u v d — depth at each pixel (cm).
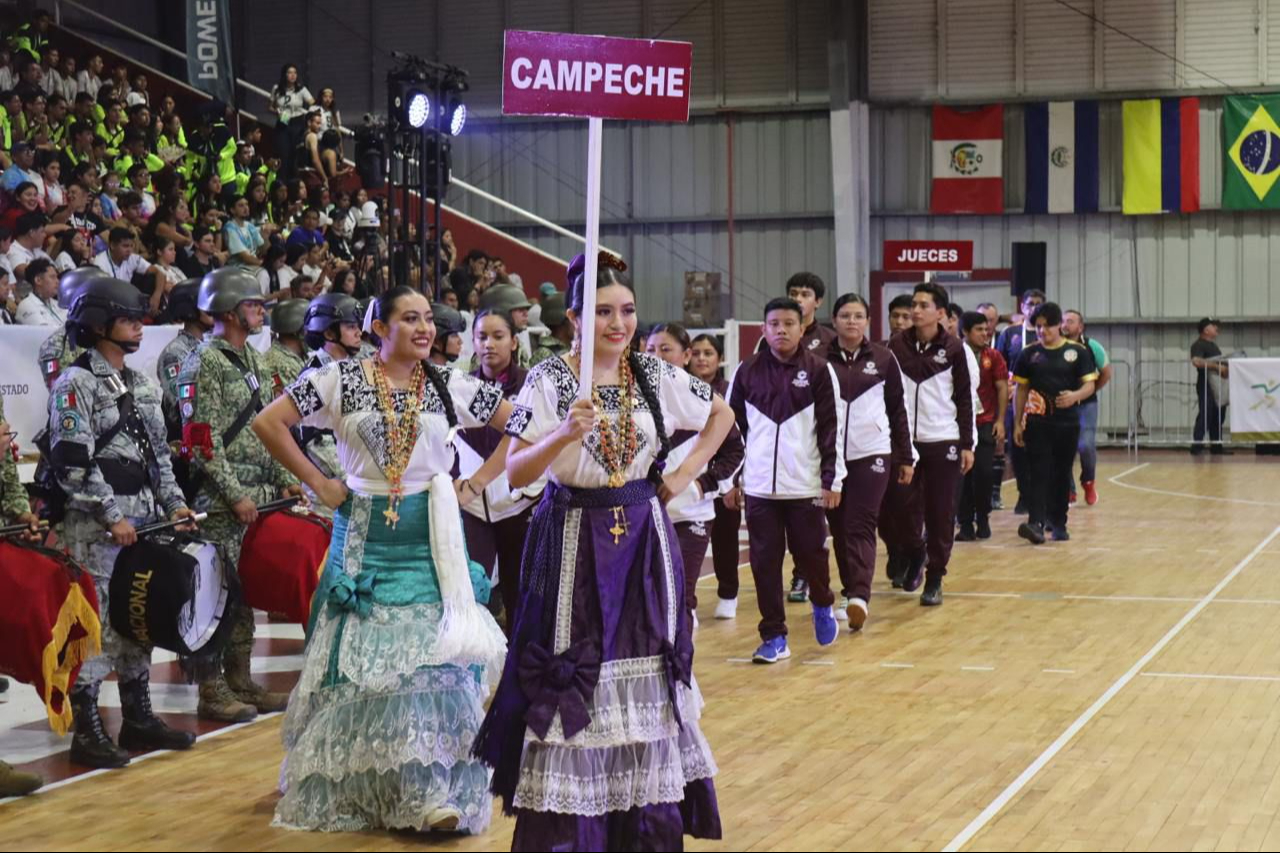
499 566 715
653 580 436
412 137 1297
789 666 773
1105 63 2348
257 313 677
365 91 2530
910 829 488
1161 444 2384
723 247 2481
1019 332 1592
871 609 954
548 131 2506
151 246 1338
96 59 1702
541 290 1479
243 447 665
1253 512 1466
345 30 2525
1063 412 1251
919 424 952
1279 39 2284
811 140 2438
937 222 2428
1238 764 566
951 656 794
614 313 444
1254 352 2345
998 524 1411
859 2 2392
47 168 1329
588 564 432
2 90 1504
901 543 995
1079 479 1802
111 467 591
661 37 2466
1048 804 516
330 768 491
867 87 2411
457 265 1761
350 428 506
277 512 654
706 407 455
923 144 2412
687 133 2475
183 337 714
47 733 653
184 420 663
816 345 887
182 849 479
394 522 505
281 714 683
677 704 430
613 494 439
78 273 601
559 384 446
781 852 465
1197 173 2320
